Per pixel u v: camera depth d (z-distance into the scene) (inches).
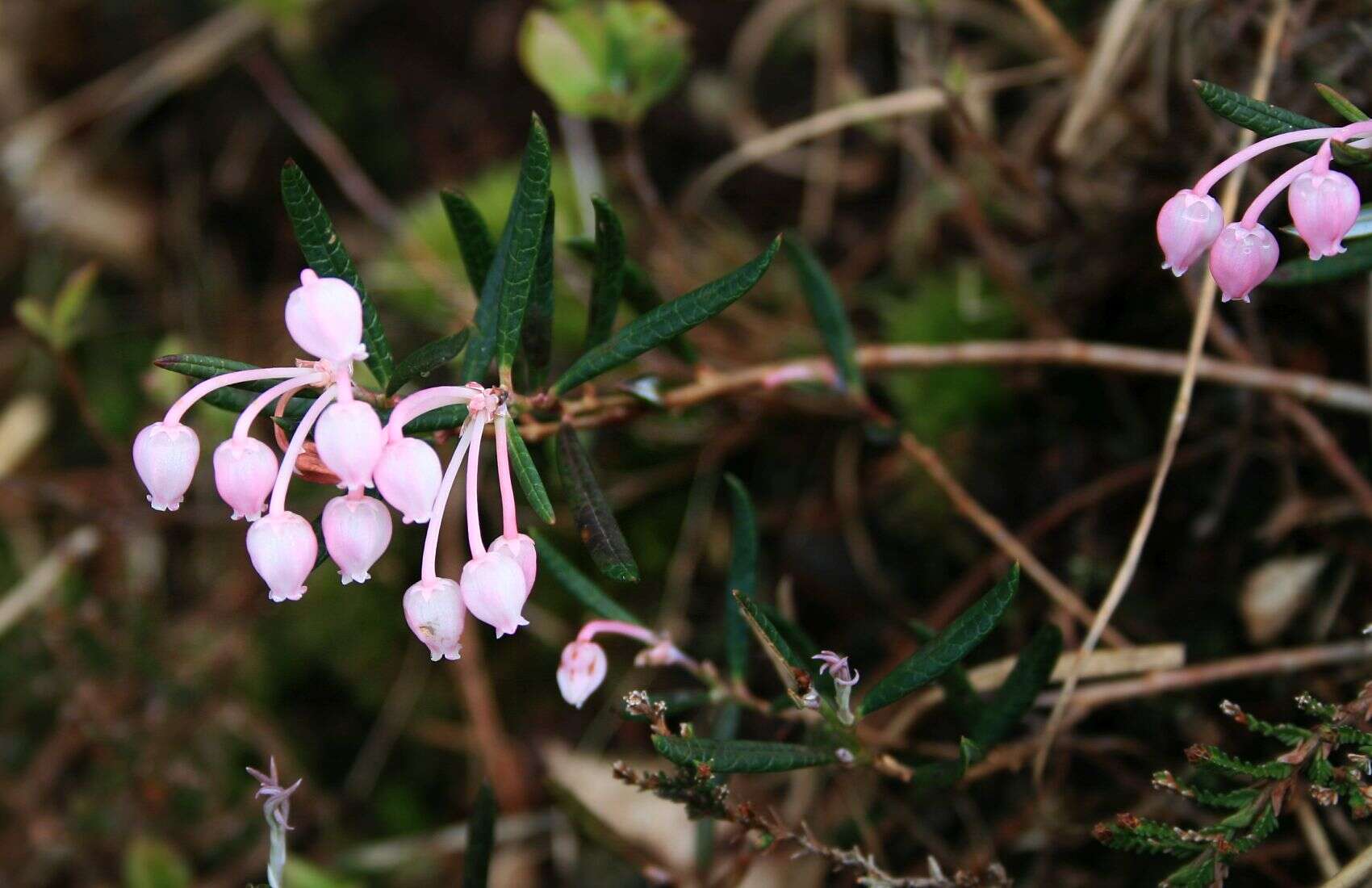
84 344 23.8
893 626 20.3
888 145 22.0
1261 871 18.4
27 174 24.4
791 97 22.8
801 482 20.9
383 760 20.9
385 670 21.0
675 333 16.8
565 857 20.1
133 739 20.6
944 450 20.5
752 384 18.7
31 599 20.7
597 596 17.5
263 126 24.0
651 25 19.6
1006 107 21.3
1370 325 19.1
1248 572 19.3
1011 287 20.0
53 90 25.1
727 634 17.7
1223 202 18.8
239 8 23.8
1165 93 19.5
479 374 16.8
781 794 19.8
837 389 18.9
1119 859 18.8
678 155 22.9
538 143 16.4
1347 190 16.1
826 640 20.5
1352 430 19.3
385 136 23.5
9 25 24.6
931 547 20.4
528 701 20.8
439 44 23.6
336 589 21.1
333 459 15.8
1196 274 19.2
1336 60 18.8
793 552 20.7
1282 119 16.4
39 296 24.1
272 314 23.5
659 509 21.0
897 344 20.8
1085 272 20.0
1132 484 19.7
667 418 20.3
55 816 20.7
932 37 21.2
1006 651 19.7
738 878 18.2
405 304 21.3
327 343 15.8
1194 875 16.6
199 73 24.0
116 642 20.7
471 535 16.2
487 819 17.6
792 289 21.4
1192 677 18.4
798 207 22.4
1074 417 20.2
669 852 19.9
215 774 20.8
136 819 20.6
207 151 24.2
